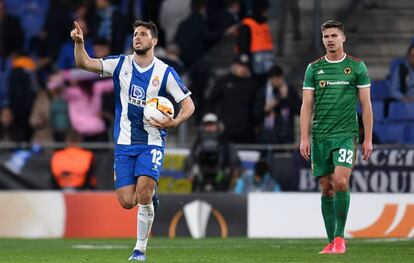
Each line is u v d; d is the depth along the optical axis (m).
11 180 52.06
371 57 54.78
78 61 28.25
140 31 28.31
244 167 49.78
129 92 28.47
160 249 36.75
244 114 52.34
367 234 47.12
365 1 55.78
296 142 52.22
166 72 28.53
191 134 54.75
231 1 58.12
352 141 31.83
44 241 46.81
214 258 29.83
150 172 28.06
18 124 59.44
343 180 31.48
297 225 48.03
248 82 52.78
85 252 36.50
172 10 62.34
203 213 48.59
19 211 50.38
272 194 48.34
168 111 27.80
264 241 43.78
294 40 55.44
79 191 51.31
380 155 48.81
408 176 48.62
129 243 44.12
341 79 31.69
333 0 55.69
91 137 57.62
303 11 55.62
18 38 63.19
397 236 47.09
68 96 58.19
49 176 51.84
